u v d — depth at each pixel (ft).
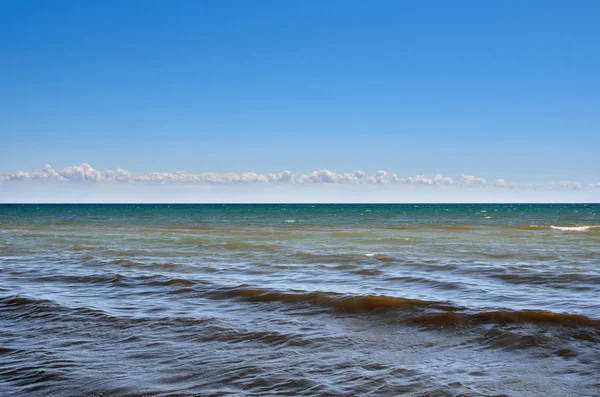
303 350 24.93
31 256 68.49
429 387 19.62
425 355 23.99
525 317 29.66
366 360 23.24
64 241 93.35
